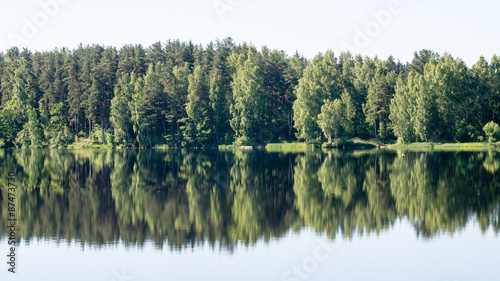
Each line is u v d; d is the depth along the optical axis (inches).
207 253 1037.8
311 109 4249.5
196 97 4547.2
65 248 1071.6
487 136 4055.1
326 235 1157.7
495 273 905.5
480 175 2064.5
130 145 4623.5
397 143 4313.5
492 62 4530.0
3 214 1373.0
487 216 1310.3
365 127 4616.1
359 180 1975.9
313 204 1494.8
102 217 1339.8
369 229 1202.0
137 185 1892.2
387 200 1537.9
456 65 4512.8
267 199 1582.2
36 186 1870.1
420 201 1512.1
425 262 964.0
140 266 960.3
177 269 946.1
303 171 2319.1
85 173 2287.2
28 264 974.4
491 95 4345.5
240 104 4446.4
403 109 4168.3
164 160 2999.5
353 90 4594.0
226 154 3533.5
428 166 2434.8
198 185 1893.5
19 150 4197.8
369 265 959.0
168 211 1407.5
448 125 4421.8
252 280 890.1
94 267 957.2
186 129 4512.8
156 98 4613.7
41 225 1255.5
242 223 1266.0
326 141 4340.6
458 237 1125.7
